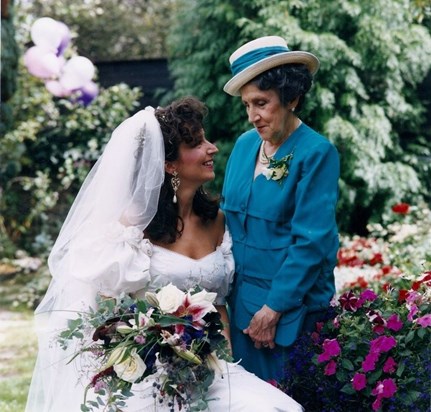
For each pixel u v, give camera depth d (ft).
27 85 30.96
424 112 28.48
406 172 26.99
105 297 10.53
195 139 10.74
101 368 9.59
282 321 11.03
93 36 40.32
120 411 9.66
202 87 27.14
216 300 11.36
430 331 10.89
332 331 11.31
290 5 26.20
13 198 31.01
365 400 10.90
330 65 25.99
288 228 11.13
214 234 11.44
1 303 26.50
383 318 11.19
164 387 9.57
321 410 11.16
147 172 10.59
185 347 9.38
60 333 10.00
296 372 11.07
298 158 10.99
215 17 27.27
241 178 11.57
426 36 26.76
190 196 11.04
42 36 27.35
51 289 11.06
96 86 29.12
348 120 26.71
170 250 10.87
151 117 10.73
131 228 10.60
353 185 27.02
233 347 11.58
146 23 41.34
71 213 11.11
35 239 31.35
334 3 26.25
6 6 27.04
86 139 31.42
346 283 17.54
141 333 9.49
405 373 10.82
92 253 10.48
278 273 10.89
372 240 20.75
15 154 30.48
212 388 9.99
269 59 10.69
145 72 32.48
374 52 26.50
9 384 18.63
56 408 10.64
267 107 10.89
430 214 23.34
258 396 9.83
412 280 12.75
